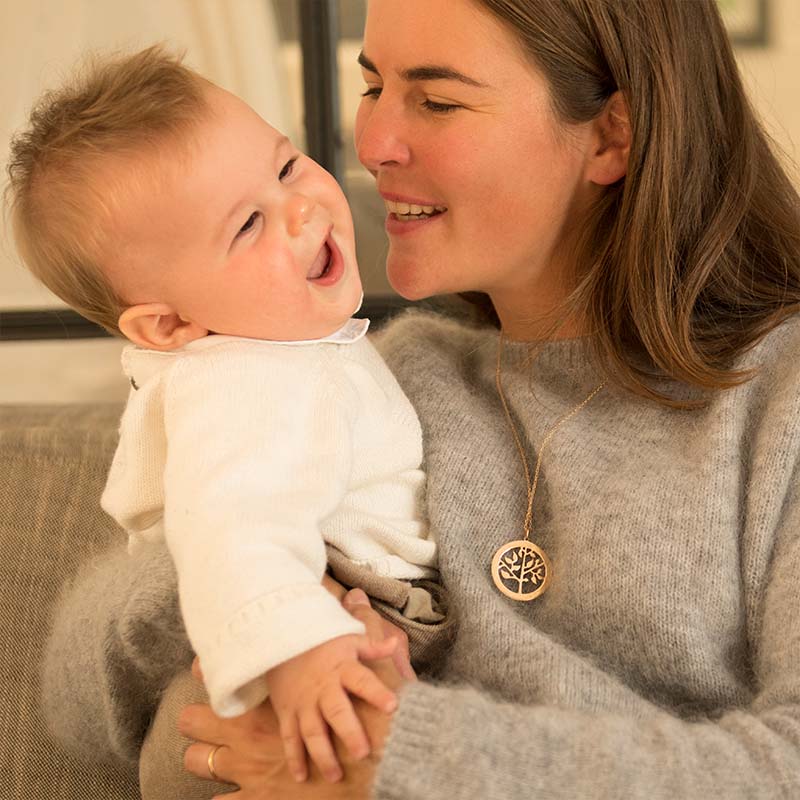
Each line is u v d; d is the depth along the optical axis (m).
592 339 1.20
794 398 1.05
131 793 1.29
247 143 0.99
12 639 1.36
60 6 1.84
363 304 1.85
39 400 1.94
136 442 1.01
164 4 1.86
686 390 1.16
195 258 0.98
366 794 0.85
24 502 1.41
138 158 0.96
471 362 1.32
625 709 0.98
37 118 1.03
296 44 1.86
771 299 1.21
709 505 1.04
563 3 1.13
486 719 0.83
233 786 1.06
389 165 1.20
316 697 0.84
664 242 1.16
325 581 1.05
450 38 1.13
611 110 1.19
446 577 1.08
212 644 0.83
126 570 1.15
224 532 0.87
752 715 0.92
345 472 0.96
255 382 0.96
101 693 1.14
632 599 1.03
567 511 1.09
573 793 0.81
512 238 1.19
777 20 1.89
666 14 1.16
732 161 1.21
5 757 1.32
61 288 1.04
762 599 1.02
